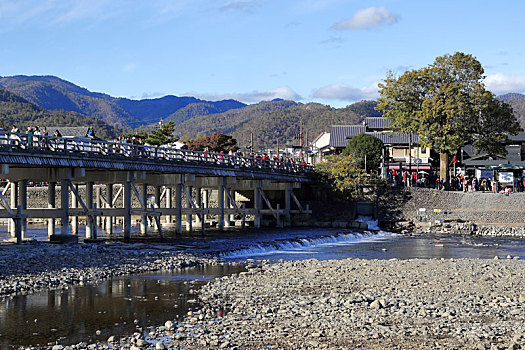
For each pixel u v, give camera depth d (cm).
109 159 4803
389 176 9056
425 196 8625
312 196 8794
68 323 2434
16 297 2870
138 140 5888
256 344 2192
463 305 2852
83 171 4569
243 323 2472
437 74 9262
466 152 12531
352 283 3438
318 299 2961
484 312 2705
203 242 5338
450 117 8962
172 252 4497
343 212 8531
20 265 3481
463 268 4069
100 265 3744
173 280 3469
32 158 4038
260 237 6069
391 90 9500
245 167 6888
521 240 6831
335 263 4350
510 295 3094
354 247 5912
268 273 3819
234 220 8425
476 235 7550
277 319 2545
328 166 8875
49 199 5150
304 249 5647
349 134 13050
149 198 8838
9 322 2433
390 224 8125
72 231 6712
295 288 3272
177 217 6000
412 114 9394
